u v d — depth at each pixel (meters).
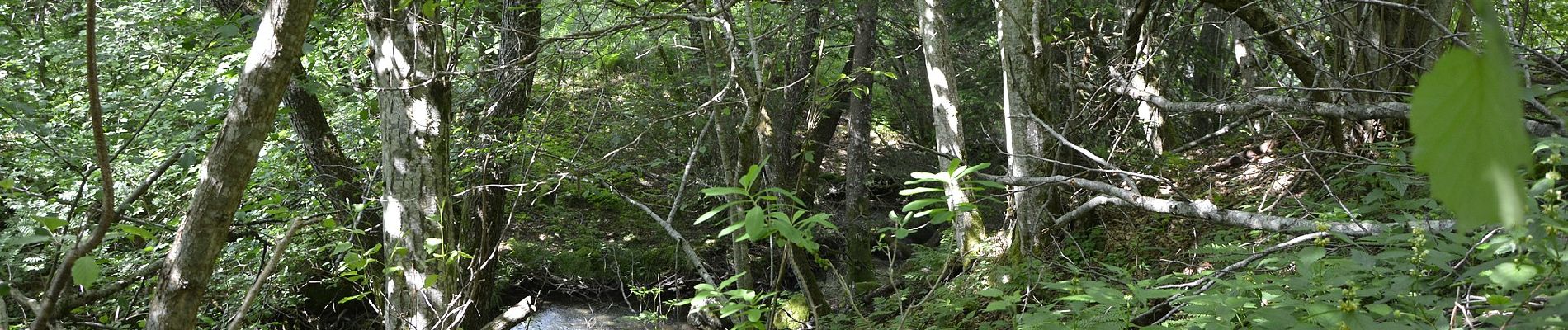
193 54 7.91
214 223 2.64
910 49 13.06
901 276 7.99
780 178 6.36
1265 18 5.78
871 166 14.34
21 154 7.17
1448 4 5.12
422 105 5.54
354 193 8.52
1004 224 6.98
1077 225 7.36
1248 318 2.45
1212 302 2.59
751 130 5.18
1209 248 3.43
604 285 11.66
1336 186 5.54
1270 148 7.60
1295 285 2.57
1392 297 2.47
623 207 13.21
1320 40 5.54
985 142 12.34
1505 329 2.19
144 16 8.00
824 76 9.78
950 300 6.00
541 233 12.75
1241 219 3.67
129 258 6.84
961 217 7.36
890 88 14.07
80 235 2.39
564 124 8.91
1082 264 6.54
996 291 3.27
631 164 9.02
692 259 5.52
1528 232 2.27
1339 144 5.99
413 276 5.59
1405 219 3.31
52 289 2.31
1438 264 2.48
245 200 7.98
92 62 2.09
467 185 7.09
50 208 6.68
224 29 4.68
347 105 9.05
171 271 2.63
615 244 12.32
